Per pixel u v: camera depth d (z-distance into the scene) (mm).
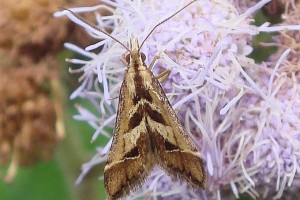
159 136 76
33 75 91
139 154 76
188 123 78
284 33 81
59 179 99
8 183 94
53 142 92
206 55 78
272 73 78
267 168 79
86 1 90
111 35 81
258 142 79
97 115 94
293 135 79
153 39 79
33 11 91
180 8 79
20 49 91
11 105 91
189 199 82
